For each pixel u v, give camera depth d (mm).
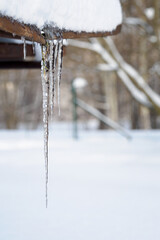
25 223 6551
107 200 8133
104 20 5289
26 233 6008
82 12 4828
